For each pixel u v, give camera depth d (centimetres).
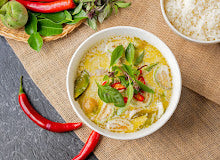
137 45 56
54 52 63
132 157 61
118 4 60
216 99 59
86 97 56
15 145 67
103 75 56
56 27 61
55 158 66
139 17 61
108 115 56
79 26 63
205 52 59
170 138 61
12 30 62
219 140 60
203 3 53
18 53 64
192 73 60
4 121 67
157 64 56
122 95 55
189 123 61
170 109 54
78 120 62
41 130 66
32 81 66
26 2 61
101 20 60
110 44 56
